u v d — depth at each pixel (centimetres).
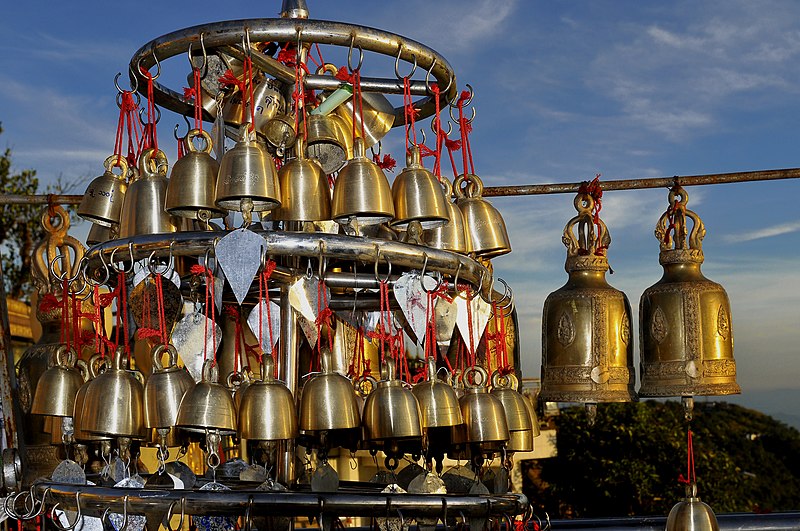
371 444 319
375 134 318
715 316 355
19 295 1246
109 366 259
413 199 267
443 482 300
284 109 310
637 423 1390
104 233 326
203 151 261
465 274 280
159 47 270
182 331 274
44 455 347
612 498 1353
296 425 254
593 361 356
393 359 278
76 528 265
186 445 320
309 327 303
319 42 266
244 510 232
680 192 373
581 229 374
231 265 240
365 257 256
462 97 312
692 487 352
